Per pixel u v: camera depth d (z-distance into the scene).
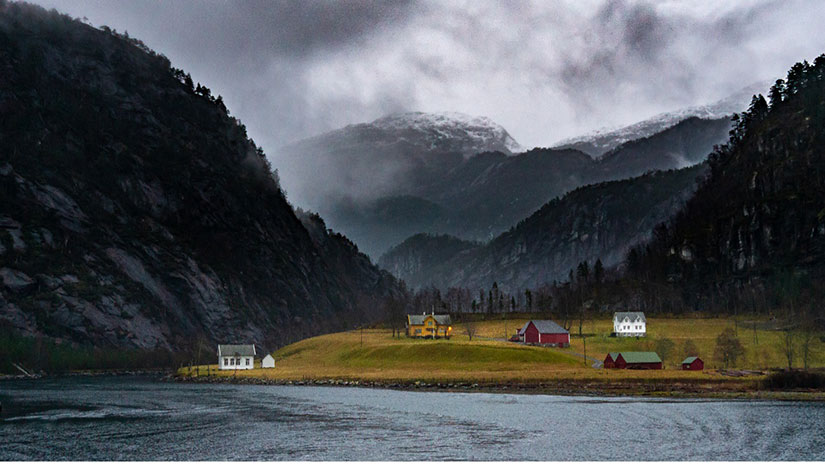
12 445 84.56
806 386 144.25
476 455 79.75
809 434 91.06
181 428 97.50
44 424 101.25
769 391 139.25
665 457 78.56
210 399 135.75
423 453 80.88
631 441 87.00
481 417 106.88
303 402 128.75
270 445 85.31
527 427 97.38
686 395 134.38
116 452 81.00
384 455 79.88
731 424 98.81
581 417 106.19
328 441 87.94
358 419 105.69
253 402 129.25
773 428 95.38
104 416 109.94
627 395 135.62
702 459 77.56
